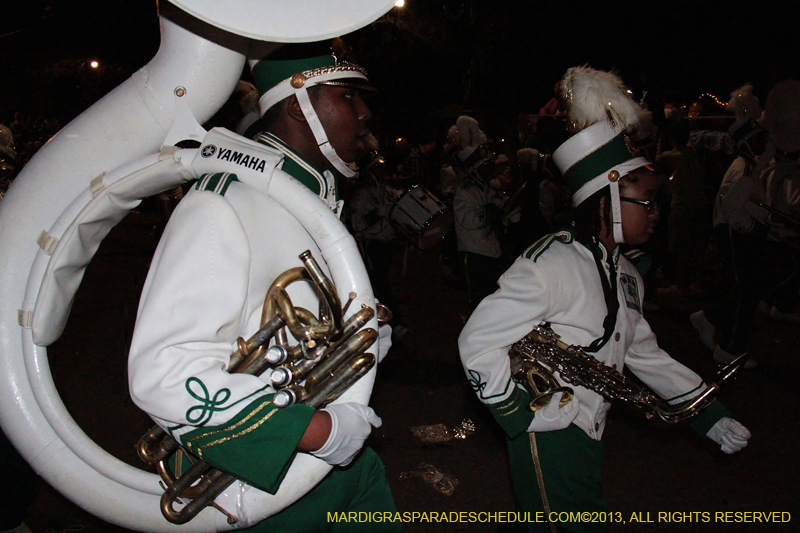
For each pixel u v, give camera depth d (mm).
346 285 1386
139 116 1424
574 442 2113
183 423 1237
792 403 4855
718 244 5414
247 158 1387
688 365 5562
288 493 1402
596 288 2123
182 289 1249
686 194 7477
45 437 1468
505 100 11328
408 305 7586
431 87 11617
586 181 2141
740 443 2229
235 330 1327
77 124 1438
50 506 3248
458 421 4465
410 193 5535
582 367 2070
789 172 5492
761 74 9609
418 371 5371
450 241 8656
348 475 1660
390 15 10156
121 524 1490
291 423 1268
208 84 1444
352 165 1684
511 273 2115
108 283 8156
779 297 6633
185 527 1451
